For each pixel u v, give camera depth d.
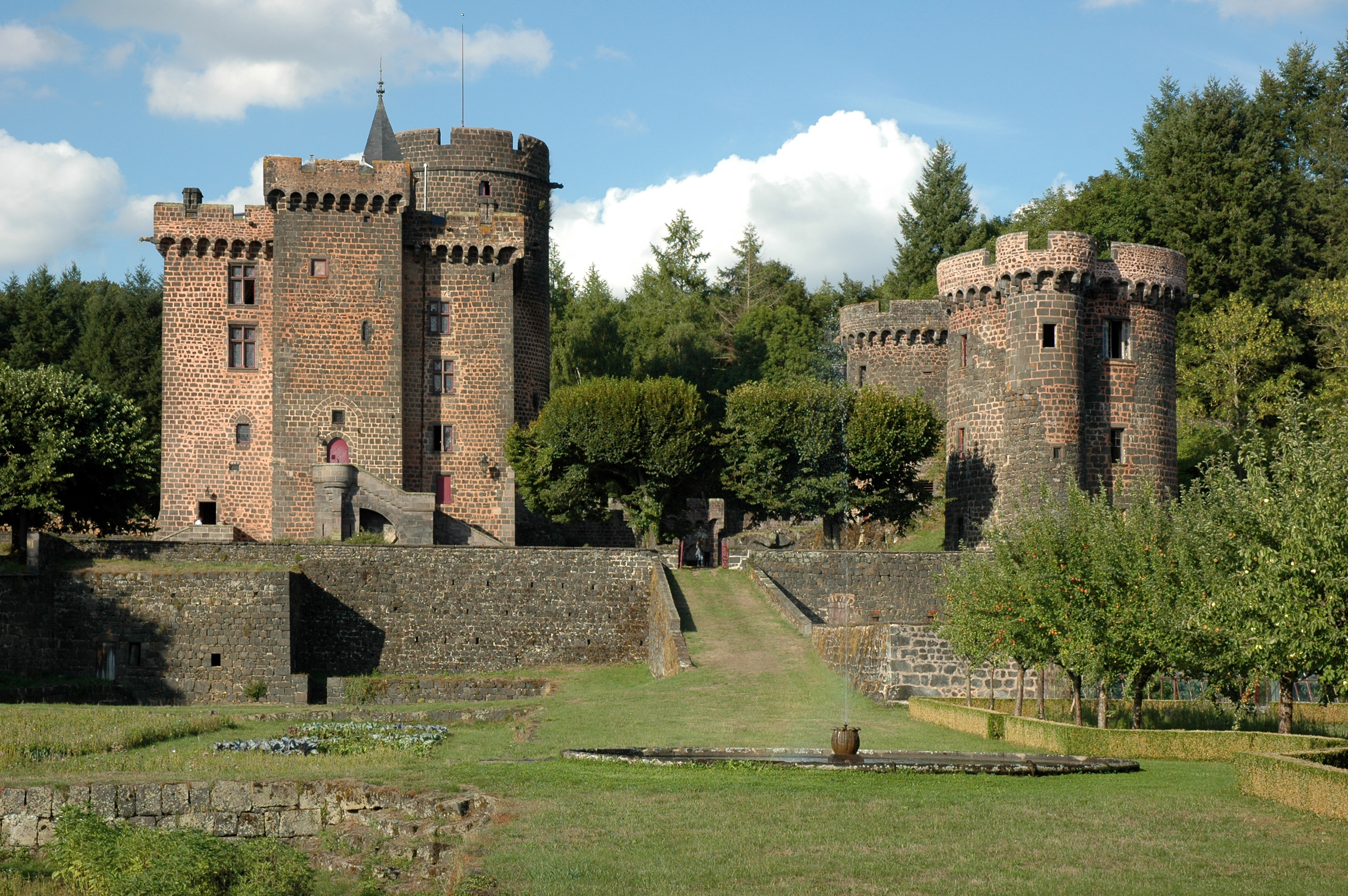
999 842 20.47
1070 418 62.84
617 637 55.81
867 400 67.44
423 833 22.59
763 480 65.75
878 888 18.44
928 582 59.06
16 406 52.78
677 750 29.22
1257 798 23.44
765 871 19.12
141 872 21.53
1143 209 86.62
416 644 54.78
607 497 67.81
